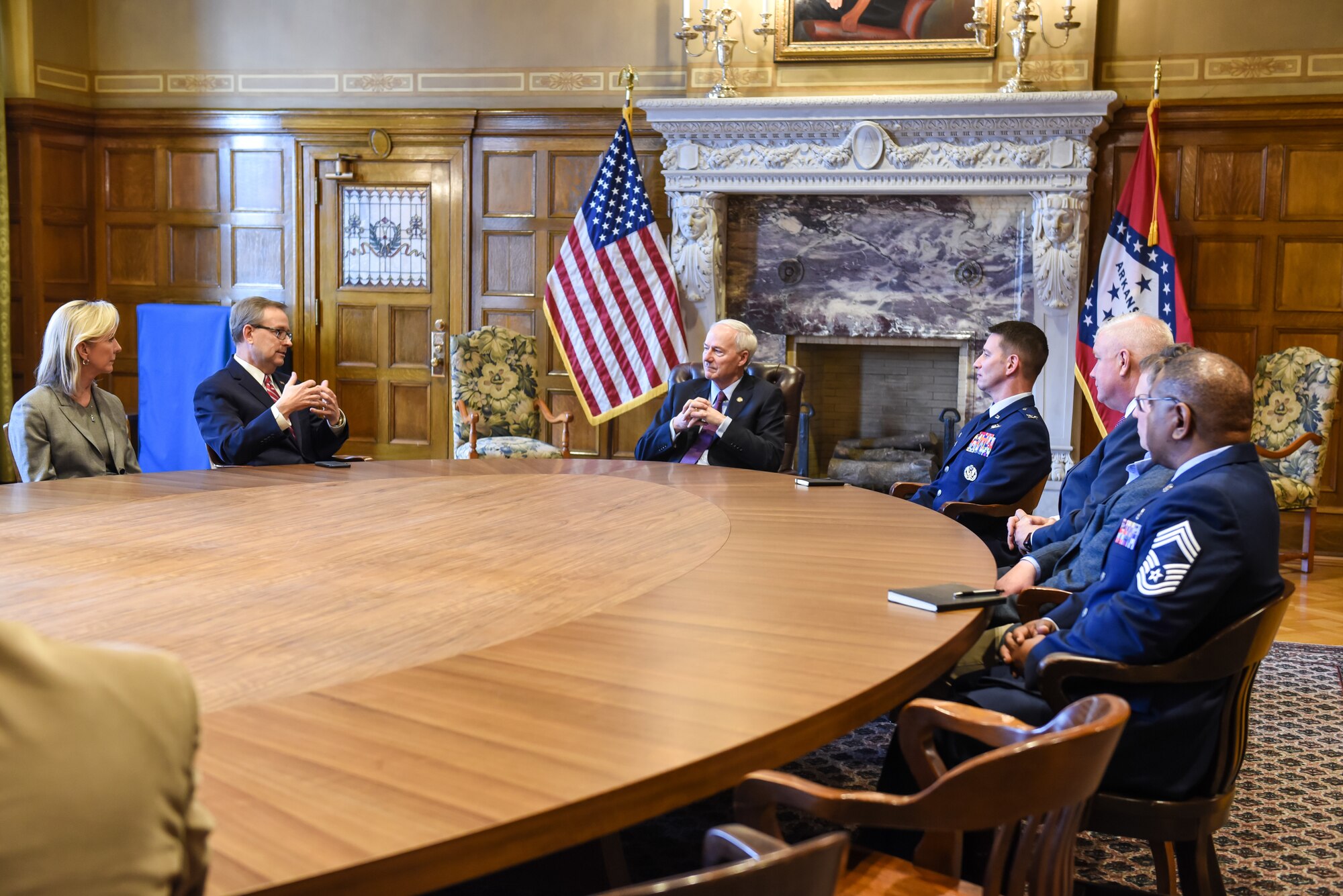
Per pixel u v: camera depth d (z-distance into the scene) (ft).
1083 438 20.42
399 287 22.84
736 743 3.84
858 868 4.81
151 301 23.34
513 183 22.21
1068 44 19.29
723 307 21.31
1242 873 7.72
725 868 2.68
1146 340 9.00
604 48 21.70
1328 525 19.44
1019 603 7.75
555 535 7.80
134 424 14.42
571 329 20.54
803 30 20.29
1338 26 18.81
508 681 4.49
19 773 2.03
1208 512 5.93
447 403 22.88
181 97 22.99
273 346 13.19
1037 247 19.44
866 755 9.93
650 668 4.67
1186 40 19.45
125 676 2.21
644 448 14.14
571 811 3.33
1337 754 10.05
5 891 1.99
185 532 7.70
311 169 22.72
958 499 11.57
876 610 5.75
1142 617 5.88
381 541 7.47
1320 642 14.05
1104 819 5.94
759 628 5.35
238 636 5.07
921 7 19.81
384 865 2.98
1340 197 18.99
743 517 8.77
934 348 21.76
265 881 2.83
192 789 2.30
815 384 22.25
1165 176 19.65
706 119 20.10
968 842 6.26
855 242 20.68
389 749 3.74
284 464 12.57
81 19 22.97
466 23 22.09
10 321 22.24
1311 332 19.31
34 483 9.96
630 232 20.34
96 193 23.30
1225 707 5.90
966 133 19.34
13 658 2.09
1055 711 6.06
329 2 22.43
